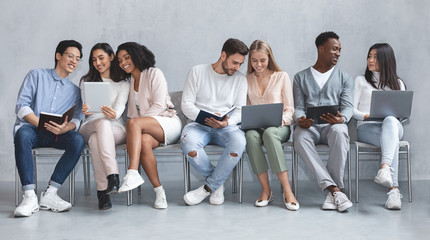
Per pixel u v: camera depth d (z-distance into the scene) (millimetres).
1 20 3623
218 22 3686
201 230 2307
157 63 3686
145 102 2973
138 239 2164
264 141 2793
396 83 3088
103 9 3646
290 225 2395
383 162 2721
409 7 3752
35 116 2791
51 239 2164
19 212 2551
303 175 3834
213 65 3008
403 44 3764
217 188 2865
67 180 3734
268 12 3701
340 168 2791
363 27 3740
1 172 3719
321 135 2963
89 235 2227
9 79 3652
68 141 2754
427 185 3551
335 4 3723
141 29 3666
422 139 3814
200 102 3002
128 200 2854
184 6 3668
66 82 2963
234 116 2943
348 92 3066
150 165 2768
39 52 3646
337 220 2492
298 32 3723
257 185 3580
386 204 2762
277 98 3000
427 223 2430
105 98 2748
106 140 2705
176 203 2914
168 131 2887
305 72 3111
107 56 2953
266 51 2924
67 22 3641
